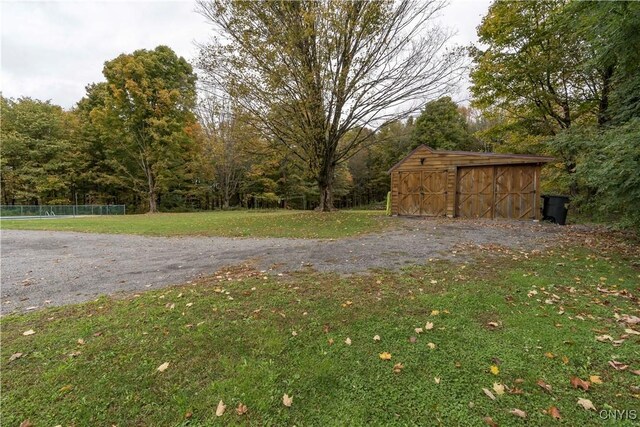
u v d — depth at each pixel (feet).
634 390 6.61
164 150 81.92
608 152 19.72
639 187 18.20
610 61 22.03
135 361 8.09
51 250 24.14
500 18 38.47
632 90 23.82
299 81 35.17
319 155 43.57
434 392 6.69
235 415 6.22
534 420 5.86
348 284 13.48
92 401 6.69
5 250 24.35
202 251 22.30
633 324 9.53
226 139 91.56
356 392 6.76
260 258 19.12
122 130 80.94
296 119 37.96
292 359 8.02
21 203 90.63
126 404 6.59
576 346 8.32
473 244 21.54
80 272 17.16
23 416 6.32
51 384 7.27
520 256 17.90
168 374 7.53
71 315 11.10
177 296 12.57
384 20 35.60
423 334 9.11
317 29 33.96
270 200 106.11
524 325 9.52
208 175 98.68
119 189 105.81
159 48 81.56
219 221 43.78
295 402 6.51
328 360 7.91
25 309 11.87
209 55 35.19
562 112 41.88
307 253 20.13
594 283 13.23
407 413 6.12
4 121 84.33
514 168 36.42
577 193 33.86
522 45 38.86
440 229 29.19
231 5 34.19
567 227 29.50
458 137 89.56
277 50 33.47
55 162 88.74
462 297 11.75
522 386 6.81
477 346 8.42
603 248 19.83
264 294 12.52
